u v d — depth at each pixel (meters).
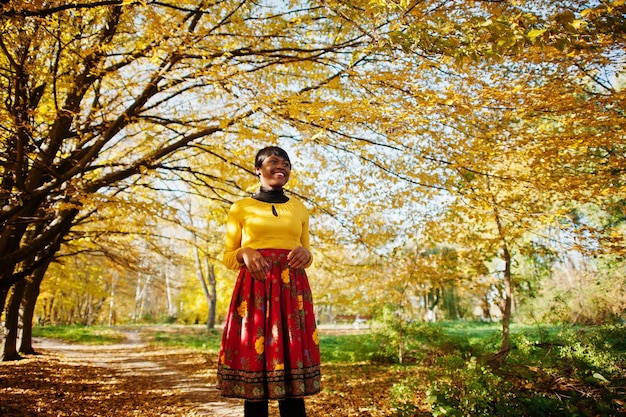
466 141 4.31
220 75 3.75
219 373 1.83
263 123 4.63
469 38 2.26
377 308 10.64
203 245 10.70
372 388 6.88
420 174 4.93
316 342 1.89
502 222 7.52
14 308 10.18
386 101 3.71
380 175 5.21
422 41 2.29
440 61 3.11
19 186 4.69
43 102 5.73
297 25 4.75
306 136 4.12
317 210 6.01
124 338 21.09
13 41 4.04
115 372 9.06
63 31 4.48
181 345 16.48
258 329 1.79
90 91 6.48
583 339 6.95
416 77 3.61
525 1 3.06
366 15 2.71
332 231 6.36
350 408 5.54
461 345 9.77
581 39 2.42
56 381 7.15
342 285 9.79
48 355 11.50
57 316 36.31
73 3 3.61
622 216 6.74
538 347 7.72
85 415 4.82
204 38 4.06
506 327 7.81
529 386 5.72
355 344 10.90
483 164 4.38
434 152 4.48
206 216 10.95
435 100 3.46
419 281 9.04
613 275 10.73
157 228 9.02
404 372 8.51
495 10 2.61
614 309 10.59
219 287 26.75
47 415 4.61
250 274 1.89
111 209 4.96
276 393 1.69
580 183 4.11
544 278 13.98
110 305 39.62
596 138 3.78
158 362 11.22
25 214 5.48
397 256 8.01
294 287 1.89
